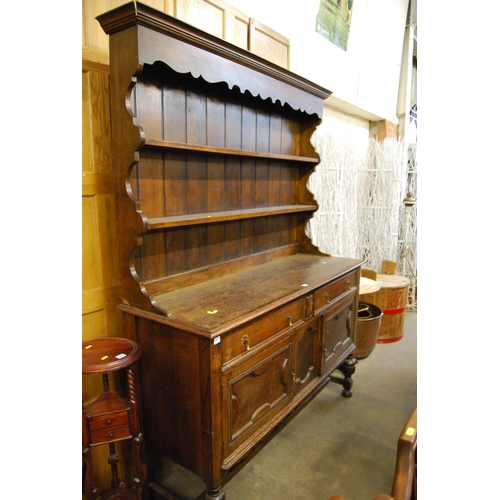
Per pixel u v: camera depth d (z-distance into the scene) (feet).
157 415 4.96
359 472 6.23
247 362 4.83
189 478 6.15
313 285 6.09
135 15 4.03
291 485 5.96
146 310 4.74
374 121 14.64
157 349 4.78
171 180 5.55
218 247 6.53
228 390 4.57
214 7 6.46
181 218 5.26
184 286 5.87
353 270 7.68
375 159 13.99
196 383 4.44
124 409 4.42
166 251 5.60
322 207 11.23
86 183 5.02
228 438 4.66
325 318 6.75
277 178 7.80
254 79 5.84
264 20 7.89
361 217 14.06
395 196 13.71
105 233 5.30
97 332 5.33
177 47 4.56
